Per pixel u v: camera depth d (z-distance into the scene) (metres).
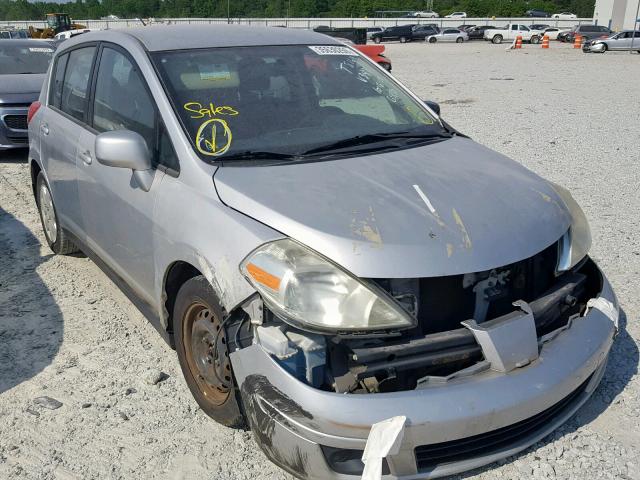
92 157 4.04
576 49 40.00
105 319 4.36
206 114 3.38
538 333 2.82
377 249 2.56
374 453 2.34
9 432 3.22
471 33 52.88
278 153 3.26
